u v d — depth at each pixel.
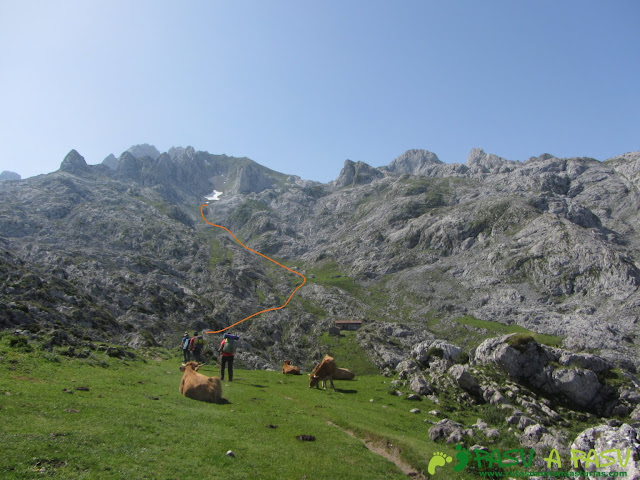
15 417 14.31
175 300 168.25
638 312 197.75
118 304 140.12
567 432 28.06
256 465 14.53
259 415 21.42
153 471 12.59
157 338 114.88
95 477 11.52
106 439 14.12
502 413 30.36
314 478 14.43
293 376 45.50
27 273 104.88
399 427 24.56
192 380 23.84
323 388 36.38
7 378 19.17
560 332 197.50
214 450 15.12
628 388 33.81
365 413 26.78
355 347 180.75
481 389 33.94
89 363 28.50
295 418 22.02
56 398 17.39
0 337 28.86
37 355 26.27
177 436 15.88
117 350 35.78
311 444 17.92
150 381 26.73
